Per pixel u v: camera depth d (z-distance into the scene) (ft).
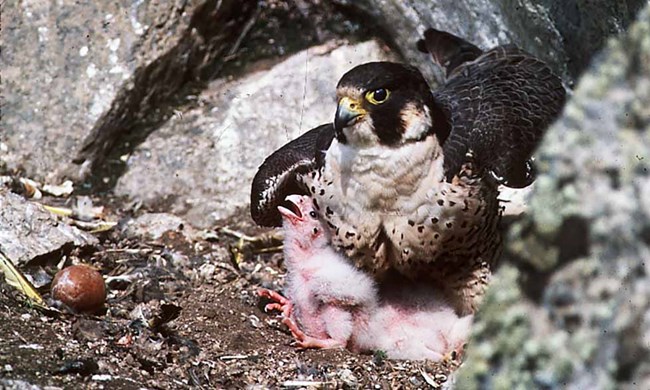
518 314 19.16
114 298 34.09
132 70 42.57
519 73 36.17
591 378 18.71
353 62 44.57
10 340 28.91
